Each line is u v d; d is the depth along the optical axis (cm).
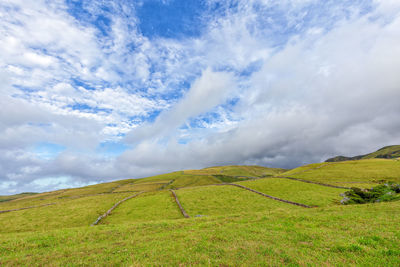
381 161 10706
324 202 4534
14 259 1351
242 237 1544
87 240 1792
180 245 1410
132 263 1134
